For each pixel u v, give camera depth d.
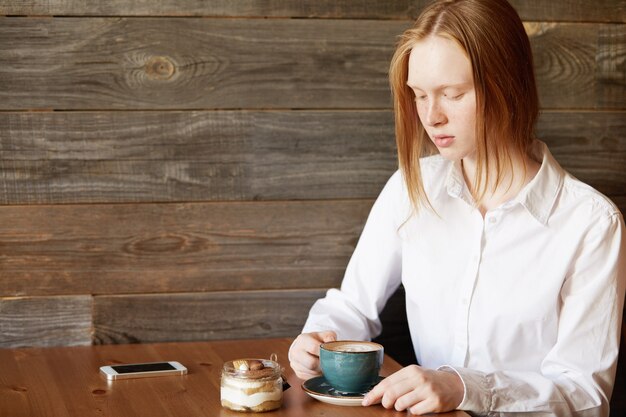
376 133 1.92
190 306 1.89
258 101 1.87
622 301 1.54
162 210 1.85
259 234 1.90
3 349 1.79
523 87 1.52
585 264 1.54
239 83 1.86
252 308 1.91
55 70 1.78
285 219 1.91
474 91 1.45
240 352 1.76
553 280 1.56
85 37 1.79
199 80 1.84
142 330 1.87
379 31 1.90
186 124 1.85
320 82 1.89
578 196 1.57
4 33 1.75
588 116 2.00
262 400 1.29
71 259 1.83
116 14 1.79
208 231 1.88
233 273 1.90
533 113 1.56
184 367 1.58
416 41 1.47
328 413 1.29
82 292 1.84
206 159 1.86
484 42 1.44
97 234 1.83
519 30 1.50
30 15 1.76
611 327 1.50
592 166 2.01
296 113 1.89
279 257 1.91
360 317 1.75
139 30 1.81
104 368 1.57
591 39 1.98
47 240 1.81
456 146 1.49
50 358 1.70
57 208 1.81
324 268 1.94
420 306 1.70
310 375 1.49
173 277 1.87
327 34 1.88
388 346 2.00
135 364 1.60
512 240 1.58
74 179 1.81
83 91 1.80
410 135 1.62
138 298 1.86
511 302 1.58
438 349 1.69
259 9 1.85
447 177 1.65
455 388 1.32
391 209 1.76
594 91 1.99
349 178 1.92
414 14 1.91
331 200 1.92
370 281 1.78
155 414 1.28
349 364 1.32
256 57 1.86
